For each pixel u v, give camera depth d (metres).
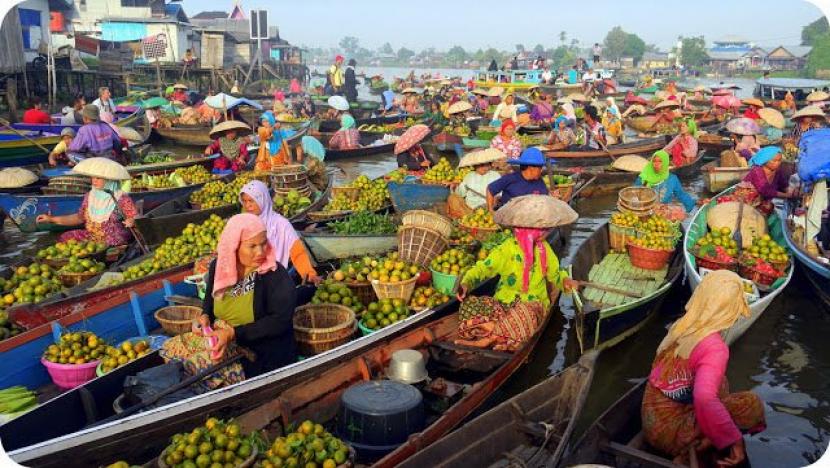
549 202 6.55
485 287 7.91
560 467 4.51
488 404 6.07
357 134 22.00
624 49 123.12
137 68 40.66
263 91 47.88
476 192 10.75
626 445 4.83
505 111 23.45
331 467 4.26
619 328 7.43
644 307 7.62
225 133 15.79
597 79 50.03
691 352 4.64
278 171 12.13
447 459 4.65
